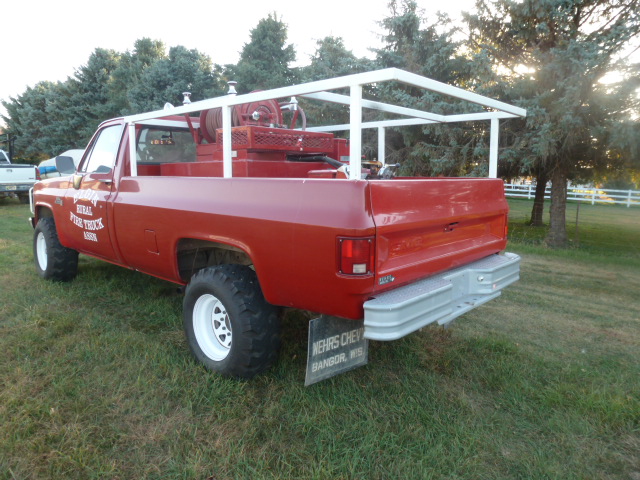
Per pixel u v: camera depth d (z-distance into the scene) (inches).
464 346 149.9
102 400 111.4
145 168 172.2
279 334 120.6
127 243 156.0
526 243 378.9
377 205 95.7
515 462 95.6
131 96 829.2
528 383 126.2
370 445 97.5
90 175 163.8
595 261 303.6
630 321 182.1
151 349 139.3
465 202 126.4
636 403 117.2
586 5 315.9
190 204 127.6
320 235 96.3
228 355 119.7
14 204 584.4
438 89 107.0
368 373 130.6
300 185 102.9
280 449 96.8
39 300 182.7
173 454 93.9
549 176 367.2
